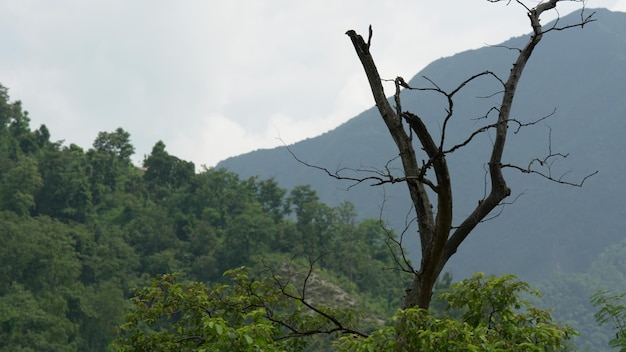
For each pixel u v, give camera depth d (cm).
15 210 19825
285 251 19300
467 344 1001
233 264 18775
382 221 1112
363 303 17638
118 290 17238
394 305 18250
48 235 18500
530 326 1146
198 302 1241
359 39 1158
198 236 19775
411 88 1114
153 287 1281
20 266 16962
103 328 16750
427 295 1129
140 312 1269
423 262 1124
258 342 1007
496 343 1041
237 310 1250
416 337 1050
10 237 17675
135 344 1255
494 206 1157
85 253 19312
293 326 1307
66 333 15962
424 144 1055
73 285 17362
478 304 1156
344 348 1054
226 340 1008
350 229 19725
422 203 1148
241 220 19025
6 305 15562
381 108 1157
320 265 18800
